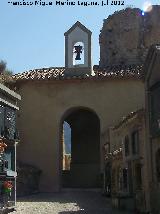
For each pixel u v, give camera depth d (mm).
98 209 19531
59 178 30219
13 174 18766
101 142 30188
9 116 18406
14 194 19078
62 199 24016
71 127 37594
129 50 37156
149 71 18172
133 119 19078
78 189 30641
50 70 34188
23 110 31391
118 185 22719
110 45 38031
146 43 37031
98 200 23484
